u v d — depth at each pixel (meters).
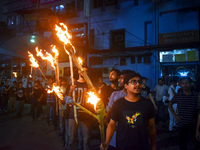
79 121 2.98
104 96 2.88
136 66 11.30
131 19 11.79
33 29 16.28
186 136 2.89
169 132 5.20
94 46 13.13
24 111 8.88
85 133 3.01
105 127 3.02
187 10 10.18
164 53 10.47
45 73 13.46
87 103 3.03
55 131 5.28
